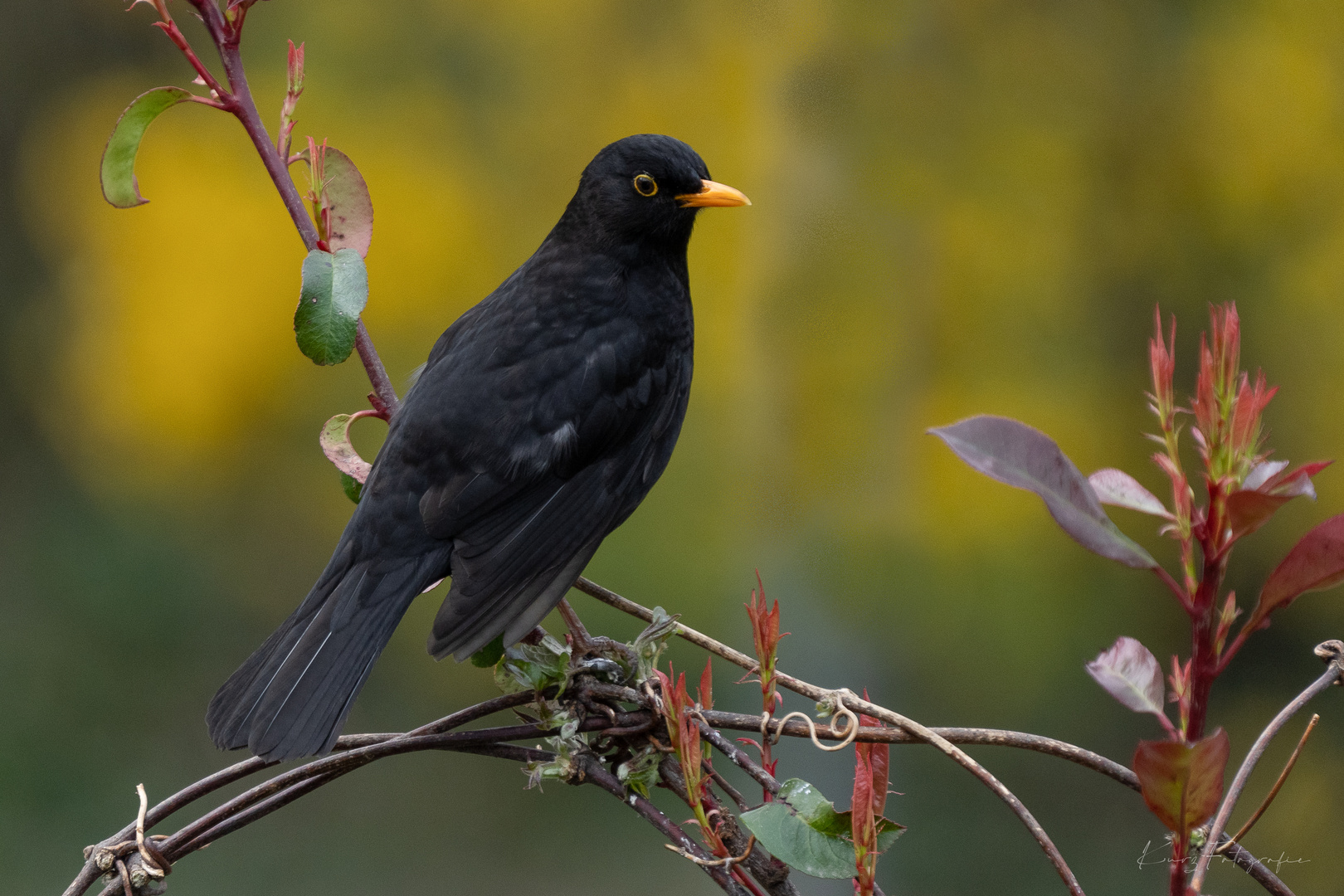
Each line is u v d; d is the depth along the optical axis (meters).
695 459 15.84
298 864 16.34
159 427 17.17
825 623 14.82
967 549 15.29
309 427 18.88
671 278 4.82
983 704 16.39
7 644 18.58
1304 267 14.31
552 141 16.36
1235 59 13.93
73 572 19.69
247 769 3.19
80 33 22.00
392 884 16.09
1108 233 14.83
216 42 3.45
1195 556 2.07
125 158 3.43
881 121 13.88
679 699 2.63
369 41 16.31
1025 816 2.47
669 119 14.83
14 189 22.52
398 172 16.11
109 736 17.86
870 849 2.41
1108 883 14.96
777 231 14.12
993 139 13.84
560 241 4.74
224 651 19.66
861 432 14.28
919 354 14.09
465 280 16.64
